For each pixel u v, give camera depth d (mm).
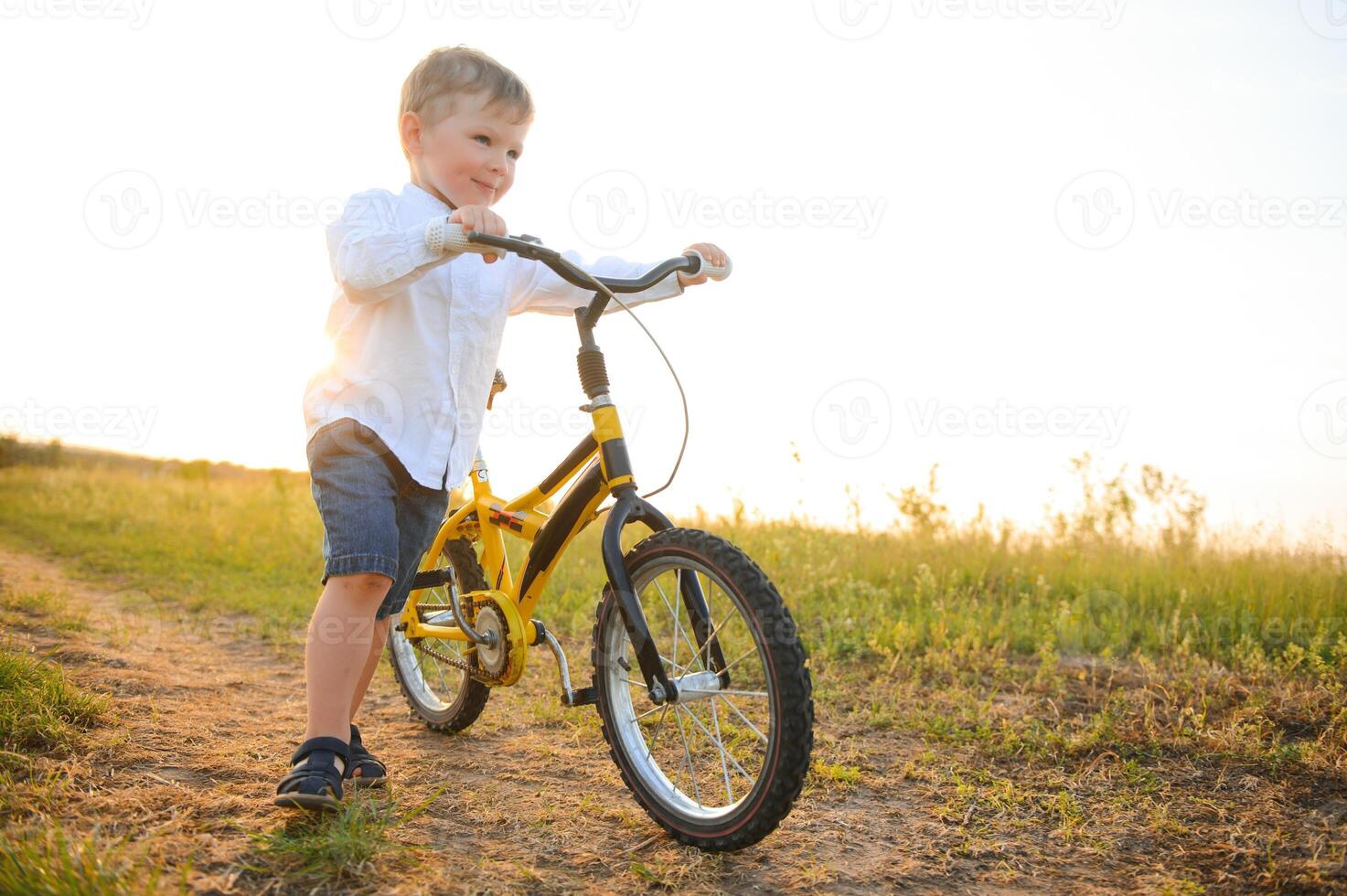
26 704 2719
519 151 2576
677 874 2131
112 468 11781
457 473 2461
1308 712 3197
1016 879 2186
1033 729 3141
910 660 4027
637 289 2381
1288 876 2170
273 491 9102
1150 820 2484
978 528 5930
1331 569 4730
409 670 3299
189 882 1876
